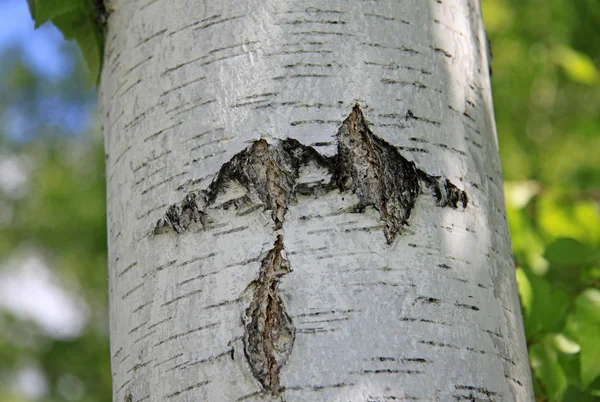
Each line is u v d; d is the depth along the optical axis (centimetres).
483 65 99
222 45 92
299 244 87
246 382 86
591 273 137
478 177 94
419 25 94
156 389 89
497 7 288
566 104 319
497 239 94
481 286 91
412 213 89
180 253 90
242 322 87
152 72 94
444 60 94
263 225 88
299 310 86
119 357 93
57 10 102
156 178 92
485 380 88
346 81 90
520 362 93
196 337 88
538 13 295
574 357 128
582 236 176
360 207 88
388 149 90
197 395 87
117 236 95
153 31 95
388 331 86
